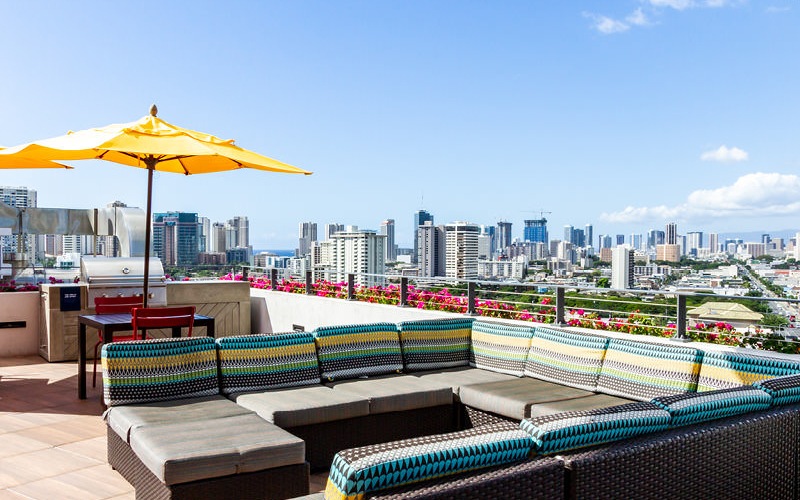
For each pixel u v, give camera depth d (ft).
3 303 25.39
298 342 14.23
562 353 14.44
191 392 12.69
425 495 5.04
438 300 24.20
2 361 24.49
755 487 7.54
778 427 7.77
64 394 19.03
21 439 14.44
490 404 13.19
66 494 11.18
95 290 24.93
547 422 6.19
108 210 29.84
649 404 7.07
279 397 12.78
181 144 15.35
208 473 9.11
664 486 6.54
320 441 12.42
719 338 16.47
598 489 5.97
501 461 5.78
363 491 5.06
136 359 12.21
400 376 15.25
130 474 10.82
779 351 15.48
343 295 27.96
